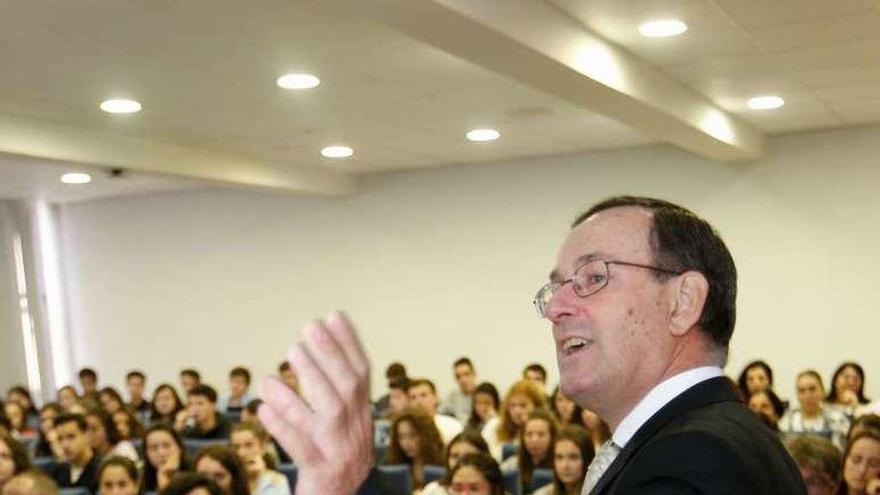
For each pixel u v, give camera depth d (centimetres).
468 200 818
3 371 996
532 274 790
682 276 97
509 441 569
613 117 505
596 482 96
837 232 684
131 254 980
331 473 71
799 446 271
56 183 859
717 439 82
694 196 731
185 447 528
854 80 512
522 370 794
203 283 941
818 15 384
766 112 607
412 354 841
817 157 691
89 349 1002
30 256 1004
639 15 382
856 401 615
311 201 890
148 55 412
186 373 848
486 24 323
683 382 95
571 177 775
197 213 945
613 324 96
